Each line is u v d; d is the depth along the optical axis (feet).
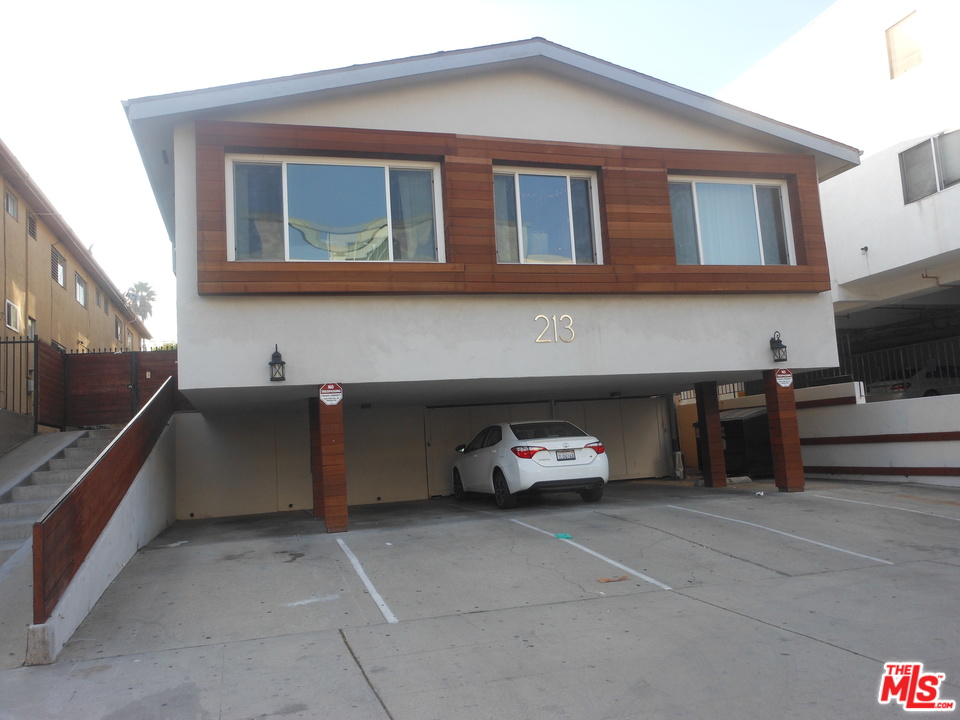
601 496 41.32
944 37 47.39
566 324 36.65
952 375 52.90
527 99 37.81
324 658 17.92
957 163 46.57
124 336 102.58
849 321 65.21
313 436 38.75
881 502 37.32
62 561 20.13
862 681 16.03
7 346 48.32
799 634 19.10
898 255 50.39
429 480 51.13
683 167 39.55
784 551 27.94
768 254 42.06
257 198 33.71
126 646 19.10
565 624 20.21
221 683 16.48
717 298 39.55
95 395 48.65
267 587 24.22
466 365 34.88
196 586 24.53
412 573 25.68
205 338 31.99
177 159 32.91
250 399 37.73
